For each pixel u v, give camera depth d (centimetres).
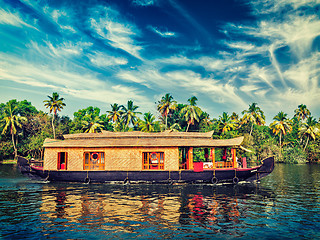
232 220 896
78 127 4688
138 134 1858
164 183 1686
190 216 942
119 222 866
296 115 5800
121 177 1698
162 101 4294
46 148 1808
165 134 1866
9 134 4559
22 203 1141
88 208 1053
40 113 5028
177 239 722
